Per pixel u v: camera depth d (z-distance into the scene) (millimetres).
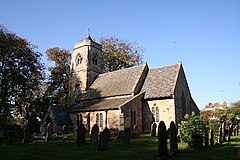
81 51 51531
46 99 55406
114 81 46062
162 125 16453
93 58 51656
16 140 28875
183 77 41500
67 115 45219
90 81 49875
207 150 18938
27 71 42562
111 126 37031
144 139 27609
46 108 53188
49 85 57312
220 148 19922
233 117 48469
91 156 17203
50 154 18016
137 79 42125
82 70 50219
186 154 17078
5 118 41156
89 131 40219
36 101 51312
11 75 40406
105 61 61469
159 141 16047
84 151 19562
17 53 41062
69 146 22766
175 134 17766
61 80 58844
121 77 45750
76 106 46375
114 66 62469
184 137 20750
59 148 21328
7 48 39844
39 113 52094
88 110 40906
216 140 26594
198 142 20219
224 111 50469
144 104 39781
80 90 49562
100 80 49156
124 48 63219
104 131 20375
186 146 21000
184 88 41000
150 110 38938
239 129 41125
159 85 40156
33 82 44281
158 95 38438
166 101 37594
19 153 17969
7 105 41875
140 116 38875
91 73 50375
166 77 40750
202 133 20562
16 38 41562
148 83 41969
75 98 49969
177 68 41000
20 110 45125
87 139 29203
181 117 38125
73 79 51656
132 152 18578
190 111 41594
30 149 20500
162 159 15781
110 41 63094
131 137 29469
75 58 52250
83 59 50750
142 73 43219
